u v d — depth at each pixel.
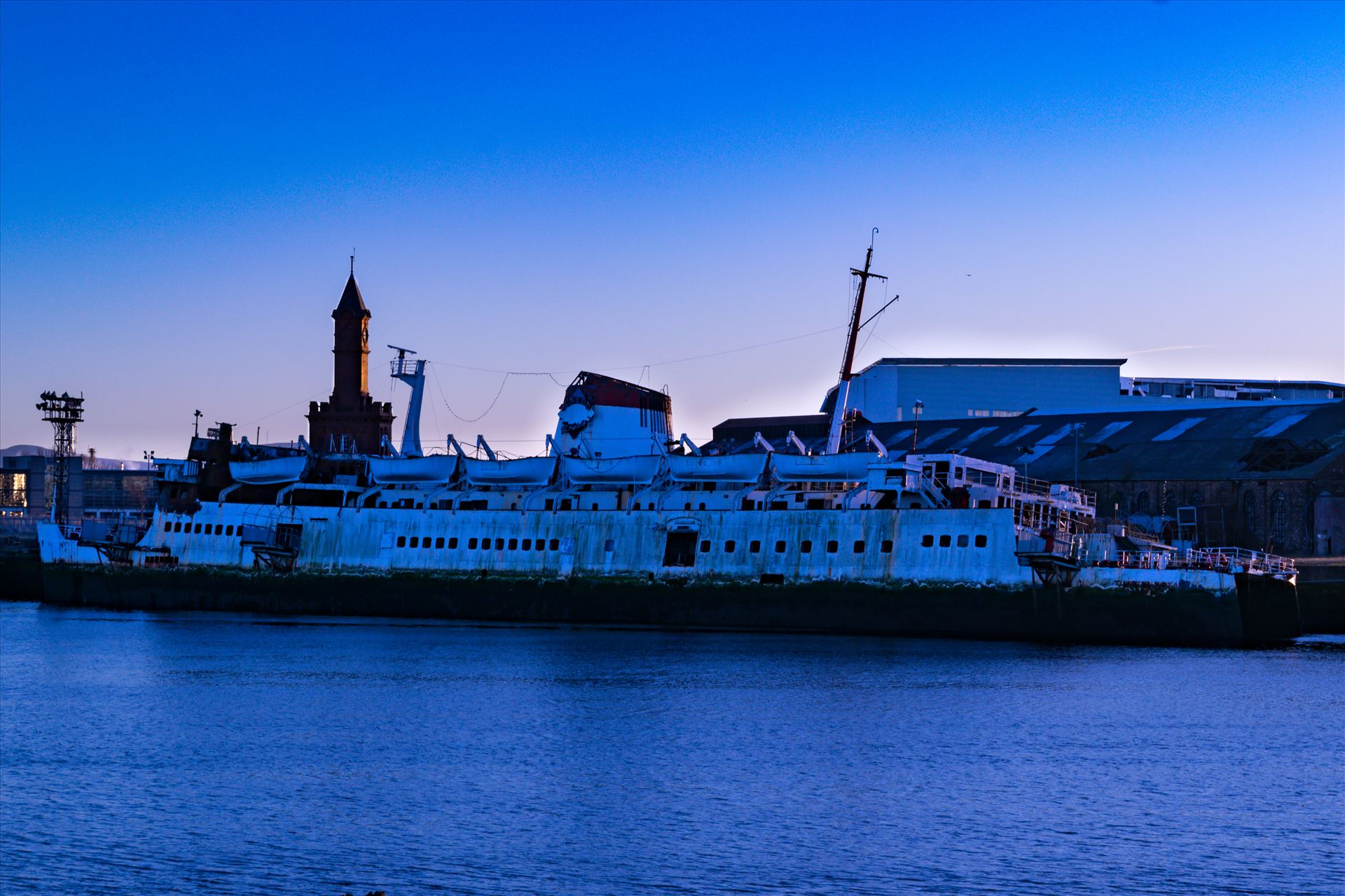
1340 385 197.38
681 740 53.59
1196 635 77.12
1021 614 79.50
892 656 73.62
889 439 160.12
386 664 74.25
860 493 87.12
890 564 83.12
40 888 38.22
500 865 39.25
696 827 42.44
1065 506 89.38
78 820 44.50
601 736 54.56
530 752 52.12
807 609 85.06
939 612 81.38
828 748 51.88
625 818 43.47
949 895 36.62
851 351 93.81
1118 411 149.88
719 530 88.81
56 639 88.94
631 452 103.81
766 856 39.66
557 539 94.31
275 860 40.12
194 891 37.84
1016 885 37.22
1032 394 171.50
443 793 46.72
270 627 94.19
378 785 47.97
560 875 38.34
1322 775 47.75
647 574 90.62
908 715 57.62
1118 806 44.16
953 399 171.88
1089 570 78.62
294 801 46.16
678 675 68.12
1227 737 53.25
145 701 64.88
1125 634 77.69
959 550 81.25
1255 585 79.94
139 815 45.00
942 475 84.75
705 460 92.81
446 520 98.62
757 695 62.41
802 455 90.06
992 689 63.34
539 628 89.88
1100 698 60.94
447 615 97.19
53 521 135.50
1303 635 89.44
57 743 55.59
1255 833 41.41
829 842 40.72
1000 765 49.28
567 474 98.06
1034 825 42.31
